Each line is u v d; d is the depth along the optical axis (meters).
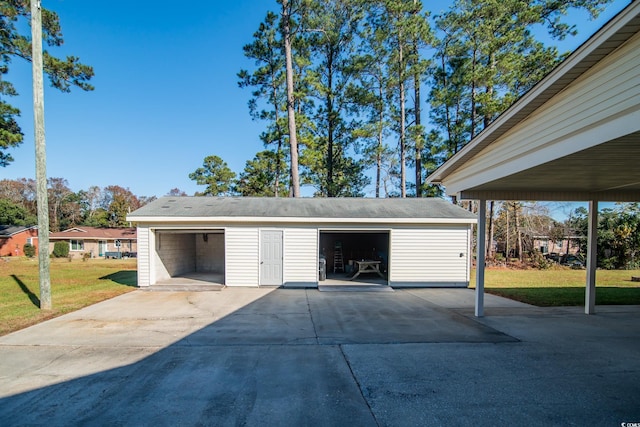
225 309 7.14
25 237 31.55
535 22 15.37
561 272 15.62
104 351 4.52
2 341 4.93
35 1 6.82
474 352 4.52
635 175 5.07
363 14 18.16
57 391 3.36
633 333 5.43
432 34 17.19
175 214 9.79
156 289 9.55
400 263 10.11
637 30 2.89
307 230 9.98
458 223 10.12
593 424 2.78
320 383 3.54
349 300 8.23
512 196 6.77
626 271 16.59
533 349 4.64
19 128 15.03
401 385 3.50
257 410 2.99
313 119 20.58
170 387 3.45
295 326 5.82
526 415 2.92
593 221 6.88
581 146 3.62
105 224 46.12
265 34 18.06
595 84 3.39
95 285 10.28
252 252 9.95
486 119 16.72
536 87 4.01
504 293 9.30
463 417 2.88
